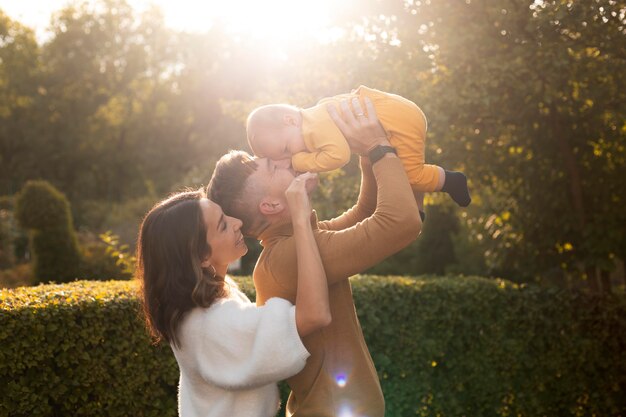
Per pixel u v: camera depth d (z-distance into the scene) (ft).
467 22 20.10
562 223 21.57
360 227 5.97
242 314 5.96
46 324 11.87
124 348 13.04
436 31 20.20
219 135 109.81
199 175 36.17
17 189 104.22
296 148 6.60
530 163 21.53
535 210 22.00
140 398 13.26
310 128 6.53
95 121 114.01
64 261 33.04
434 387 18.31
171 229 6.14
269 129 6.68
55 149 110.01
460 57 19.48
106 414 12.82
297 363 5.80
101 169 111.55
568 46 18.47
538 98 19.57
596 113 20.08
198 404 6.22
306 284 5.78
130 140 114.62
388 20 21.31
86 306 12.44
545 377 19.65
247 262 40.63
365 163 7.14
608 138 20.38
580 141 20.95
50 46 114.62
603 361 19.74
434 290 18.07
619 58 18.80
